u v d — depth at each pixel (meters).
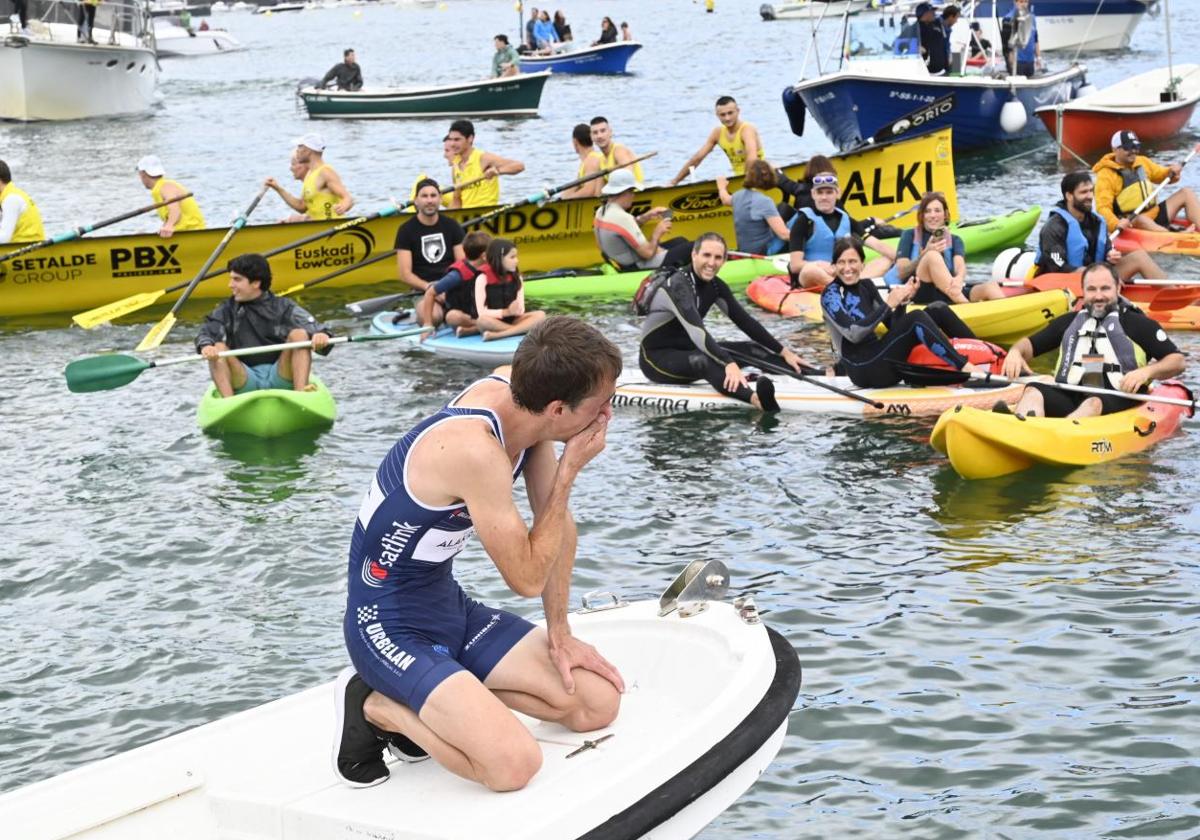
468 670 4.52
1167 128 25.02
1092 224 13.96
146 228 21.55
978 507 8.73
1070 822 5.37
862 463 9.70
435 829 4.06
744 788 4.35
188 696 6.63
